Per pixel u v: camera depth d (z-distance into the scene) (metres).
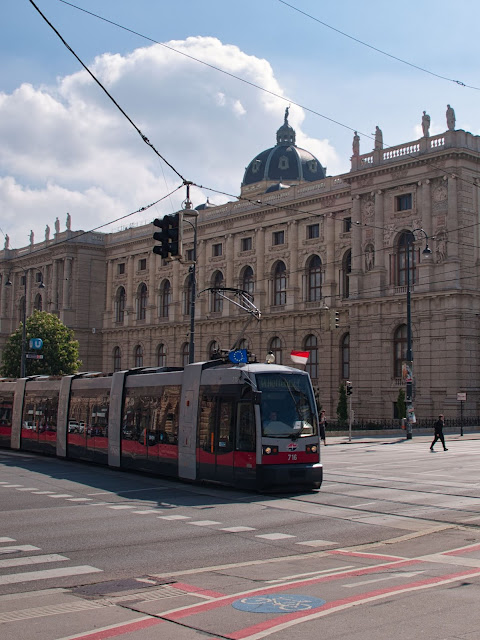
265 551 14.30
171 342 82.56
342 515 18.55
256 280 72.69
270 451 22.28
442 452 38.81
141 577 12.11
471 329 55.00
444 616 9.30
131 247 89.50
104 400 31.42
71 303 92.56
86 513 18.94
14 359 72.94
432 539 15.37
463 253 55.12
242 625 9.17
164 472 26.48
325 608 9.80
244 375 23.33
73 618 9.68
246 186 96.81
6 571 12.59
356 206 61.94
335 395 64.25
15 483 25.50
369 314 59.62
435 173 56.34
